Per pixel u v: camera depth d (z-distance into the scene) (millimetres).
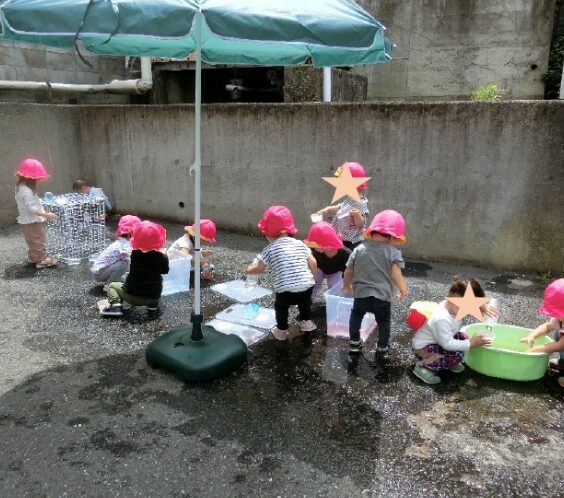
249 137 6586
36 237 5402
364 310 3514
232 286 5059
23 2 2531
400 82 8055
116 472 2455
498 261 5559
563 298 3164
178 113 7027
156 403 3031
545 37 7168
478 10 7379
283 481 2412
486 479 2459
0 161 6945
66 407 2975
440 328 3227
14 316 4250
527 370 3301
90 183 8055
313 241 4156
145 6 2457
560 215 5168
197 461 2539
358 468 2512
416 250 5914
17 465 2490
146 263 4180
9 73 8195
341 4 3029
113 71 9930
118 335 3938
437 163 5586
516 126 5145
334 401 3092
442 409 3035
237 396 3125
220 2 2582
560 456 2645
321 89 7195
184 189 7289
